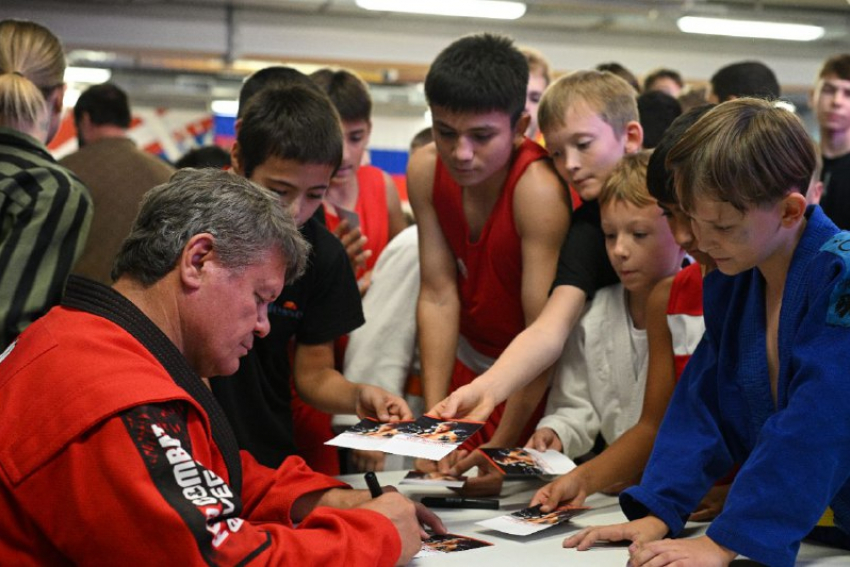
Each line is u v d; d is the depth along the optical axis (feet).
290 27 28.66
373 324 8.29
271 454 6.93
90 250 8.49
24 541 3.83
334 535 4.32
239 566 3.83
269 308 6.82
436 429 5.67
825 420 4.38
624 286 6.97
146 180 8.81
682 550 4.43
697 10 27.86
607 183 6.82
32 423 3.84
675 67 32.24
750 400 5.07
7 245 6.42
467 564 4.66
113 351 4.01
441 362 7.89
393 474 6.97
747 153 4.36
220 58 28.48
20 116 6.81
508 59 7.17
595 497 6.25
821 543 5.09
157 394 3.88
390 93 31.19
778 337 4.82
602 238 7.25
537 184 7.32
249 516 5.39
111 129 13.17
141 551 3.67
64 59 7.63
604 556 4.79
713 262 5.89
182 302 4.27
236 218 4.28
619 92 7.66
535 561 4.71
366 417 6.63
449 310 8.02
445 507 6.02
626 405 6.93
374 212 10.69
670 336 6.37
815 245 4.70
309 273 7.02
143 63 28.37
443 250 8.02
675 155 4.66
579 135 7.42
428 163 7.84
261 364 6.93
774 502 4.41
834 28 29.73
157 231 4.27
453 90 6.95
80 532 3.70
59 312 4.30
